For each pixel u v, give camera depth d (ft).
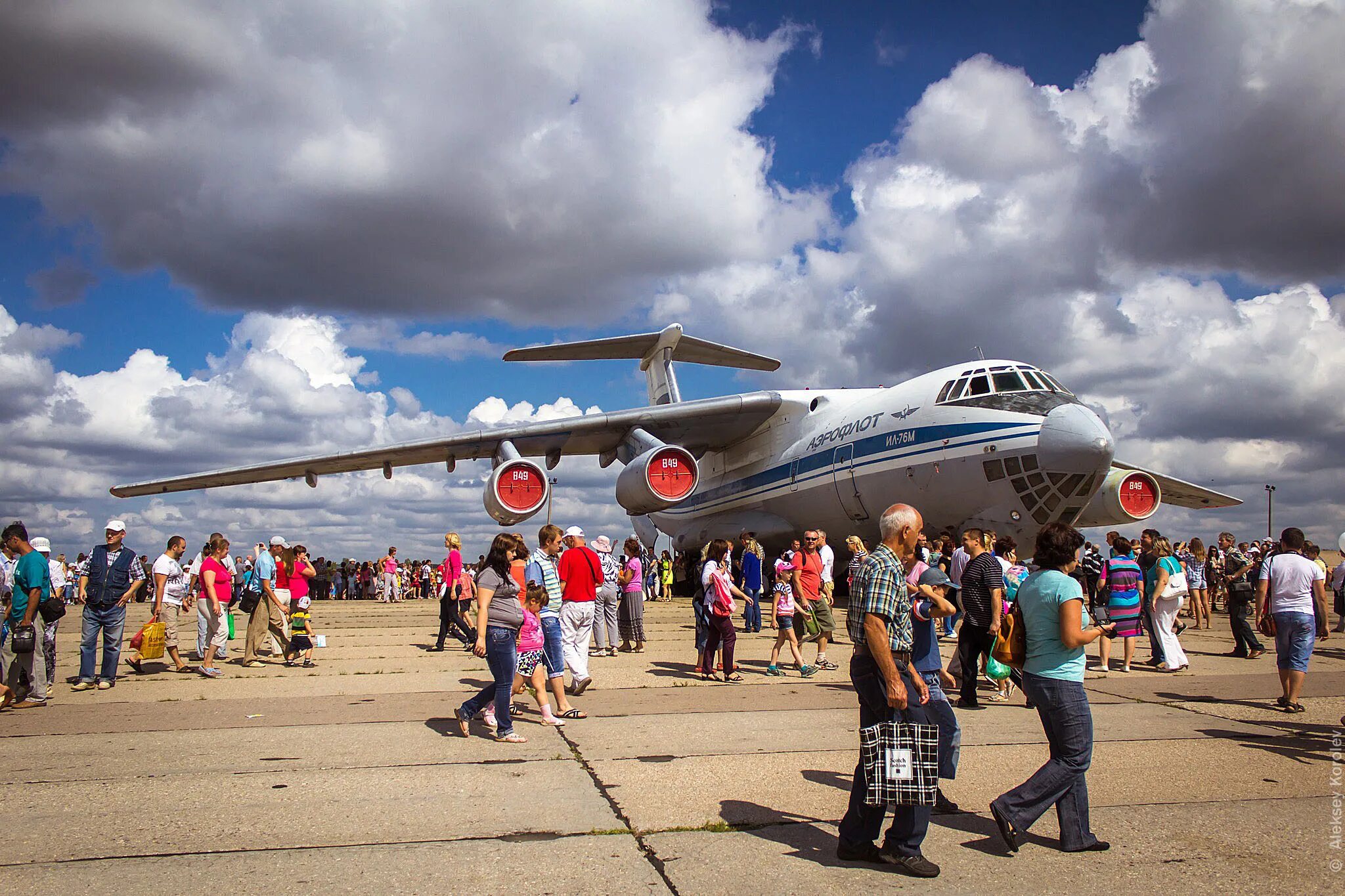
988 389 41.34
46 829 12.21
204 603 30.50
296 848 11.46
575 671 23.80
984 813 13.37
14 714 21.39
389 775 15.23
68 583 69.72
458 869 10.71
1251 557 42.88
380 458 54.24
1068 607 11.44
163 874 10.50
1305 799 14.01
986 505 40.29
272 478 55.57
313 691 24.95
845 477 48.73
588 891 10.07
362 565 106.93
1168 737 18.54
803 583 28.45
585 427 54.54
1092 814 13.23
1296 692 21.42
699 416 56.29
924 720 11.03
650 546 83.97
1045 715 11.83
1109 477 42.27
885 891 10.16
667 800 13.70
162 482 53.62
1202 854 11.50
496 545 18.22
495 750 17.17
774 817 12.89
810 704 22.57
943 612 12.33
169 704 22.79
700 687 25.64
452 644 38.52
